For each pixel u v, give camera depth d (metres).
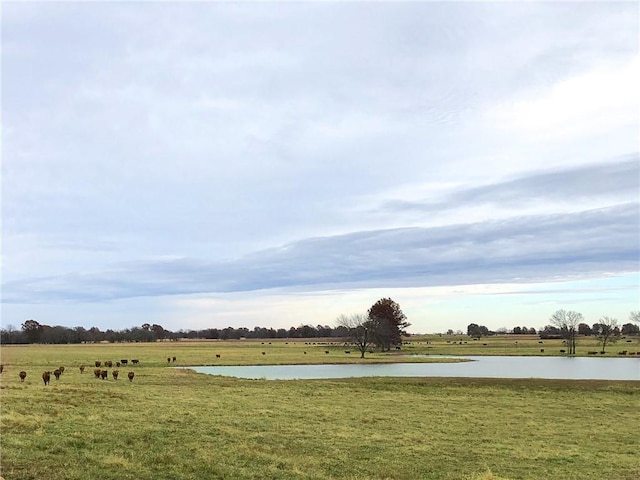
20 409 23.53
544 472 18.20
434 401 36.34
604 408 34.47
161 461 15.87
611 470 18.75
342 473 16.64
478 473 17.56
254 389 40.75
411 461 18.92
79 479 13.38
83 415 23.16
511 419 29.34
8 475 13.26
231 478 14.80
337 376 61.44
